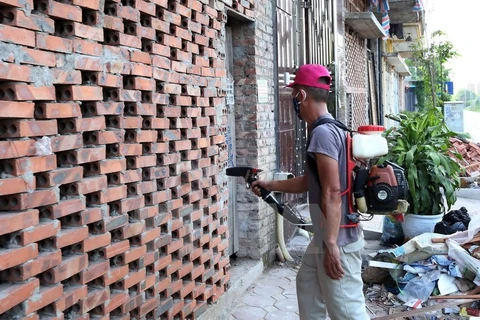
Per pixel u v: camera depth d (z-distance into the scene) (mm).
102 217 2994
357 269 3266
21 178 2412
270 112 6301
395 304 5262
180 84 3934
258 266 5633
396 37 21703
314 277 3406
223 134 4801
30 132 2463
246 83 5848
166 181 3725
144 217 3428
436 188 6969
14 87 2379
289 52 7344
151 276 3521
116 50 3111
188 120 4059
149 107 3484
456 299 5043
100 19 2969
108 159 3082
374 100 18703
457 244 5434
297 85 3354
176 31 3844
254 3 5723
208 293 4453
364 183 3254
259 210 5723
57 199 2635
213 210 4559
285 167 6953
